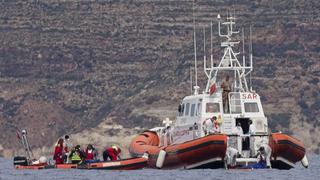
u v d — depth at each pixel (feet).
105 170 546.67
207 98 525.75
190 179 492.95
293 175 517.96
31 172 547.08
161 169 537.24
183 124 542.57
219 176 501.15
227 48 546.67
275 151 512.63
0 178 522.06
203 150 508.12
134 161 545.44
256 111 527.40
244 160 519.60
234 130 522.88
